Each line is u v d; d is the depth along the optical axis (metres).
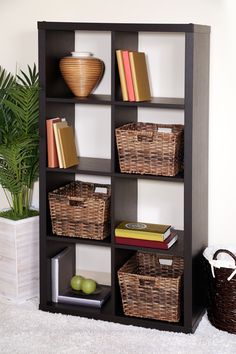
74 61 5.00
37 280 5.33
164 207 5.28
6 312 5.09
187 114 4.71
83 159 5.32
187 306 4.83
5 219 5.21
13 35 5.49
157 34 5.14
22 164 5.31
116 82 4.87
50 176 5.10
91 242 4.99
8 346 4.68
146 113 5.22
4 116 5.32
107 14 5.25
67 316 5.05
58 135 4.98
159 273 5.21
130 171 4.89
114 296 4.99
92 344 4.71
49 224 5.14
